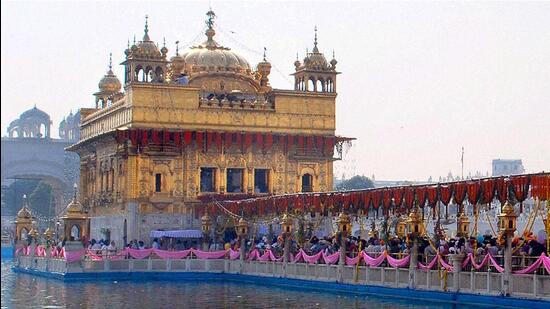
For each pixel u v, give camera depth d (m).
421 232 37.16
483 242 36.91
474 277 33.06
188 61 67.00
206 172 63.84
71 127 108.31
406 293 36.75
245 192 64.06
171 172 62.62
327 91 66.19
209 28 69.12
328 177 66.00
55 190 100.50
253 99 66.00
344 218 42.03
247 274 51.03
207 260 53.69
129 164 61.97
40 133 111.25
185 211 62.78
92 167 72.62
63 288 45.00
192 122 62.75
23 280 52.03
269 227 54.59
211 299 37.84
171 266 53.31
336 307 33.50
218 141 63.22
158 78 62.72
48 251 56.62
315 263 44.66
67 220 55.06
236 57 68.00
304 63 66.44
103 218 67.38
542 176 31.64
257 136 63.84
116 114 65.88
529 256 31.58
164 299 37.91
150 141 61.94
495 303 31.61
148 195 62.09
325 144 65.81
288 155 65.19
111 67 81.62
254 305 34.75
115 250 55.66
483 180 34.69
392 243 40.53
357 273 40.62
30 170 96.38
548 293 29.39
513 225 31.25
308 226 54.53
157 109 62.06
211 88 66.06
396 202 40.44
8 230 97.56
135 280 52.03
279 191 64.81
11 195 125.81
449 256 34.91
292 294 40.47
